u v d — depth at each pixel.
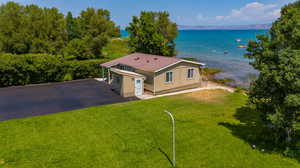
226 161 9.03
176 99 19.00
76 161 9.15
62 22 42.34
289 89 8.49
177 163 8.96
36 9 40.75
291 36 8.57
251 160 9.07
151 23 40.41
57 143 10.70
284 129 10.03
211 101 18.28
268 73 8.58
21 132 11.98
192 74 23.45
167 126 12.77
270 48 9.16
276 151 9.70
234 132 11.86
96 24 45.69
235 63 44.25
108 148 10.20
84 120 13.80
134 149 10.12
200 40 123.81
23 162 9.05
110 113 15.14
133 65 23.31
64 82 26.11
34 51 38.16
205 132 11.90
